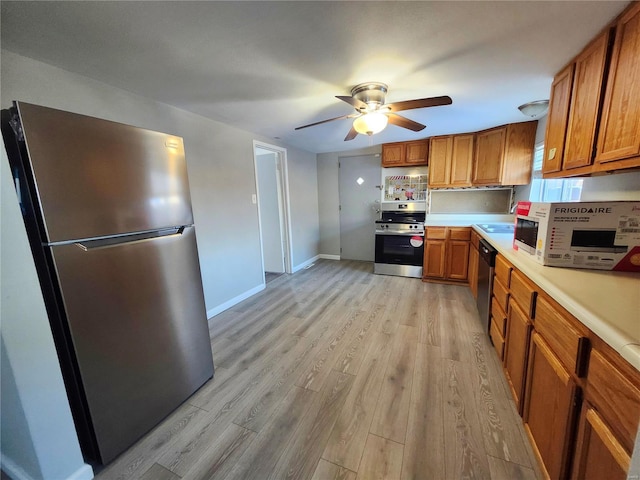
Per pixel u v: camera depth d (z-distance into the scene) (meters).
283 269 4.43
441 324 2.53
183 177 1.62
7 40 1.31
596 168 1.34
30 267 1.01
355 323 2.60
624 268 1.25
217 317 2.85
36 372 1.04
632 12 1.09
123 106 1.97
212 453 1.32
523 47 1.45
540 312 1.21
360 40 1.38
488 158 3.37
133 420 1.37
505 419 1.45
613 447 0.70
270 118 2.71
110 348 1.26
